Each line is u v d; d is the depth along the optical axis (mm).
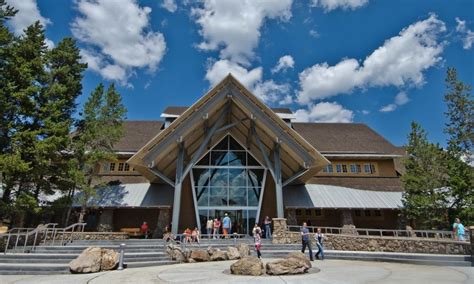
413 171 25156
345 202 25016
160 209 24984
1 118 18844
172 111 32031
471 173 23609
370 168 30250
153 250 15492
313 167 22891
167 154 22328
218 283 8266
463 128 27781
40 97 21344
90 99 26391
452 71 29344
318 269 11234
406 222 25469
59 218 25344
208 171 25703
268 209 25328
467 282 8297
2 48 19328
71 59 24375
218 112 24562
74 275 10422
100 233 20922
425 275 9688
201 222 24188
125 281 8805
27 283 8883
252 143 25672
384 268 11664
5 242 14633
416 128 25797
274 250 17312
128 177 28203
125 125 35656
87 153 24547
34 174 19125
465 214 22375
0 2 19984
